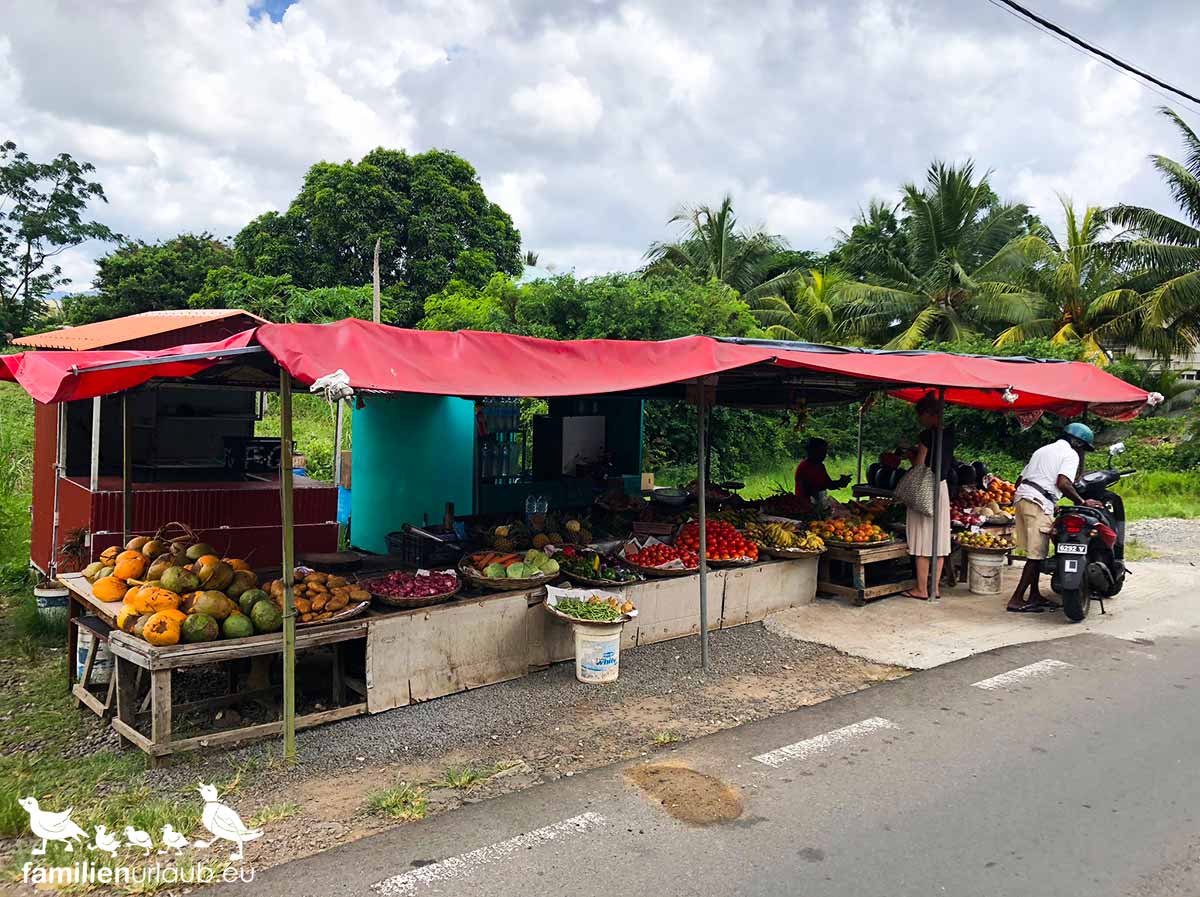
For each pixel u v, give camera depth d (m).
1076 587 7.38
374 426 11.02
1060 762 4.65
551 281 17.50
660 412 17.92
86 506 7.59
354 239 24.67
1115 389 9.46
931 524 8.34
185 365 5.56
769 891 3.39
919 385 7.36
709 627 7.34
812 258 32.59
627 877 3.49
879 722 5.25
